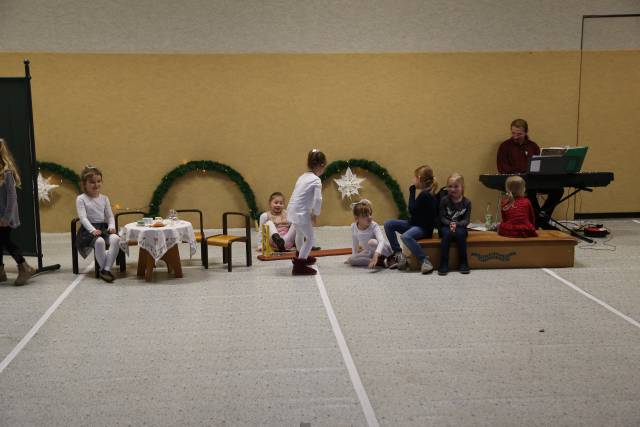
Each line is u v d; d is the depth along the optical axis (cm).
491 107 945
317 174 683
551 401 391
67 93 902
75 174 908
